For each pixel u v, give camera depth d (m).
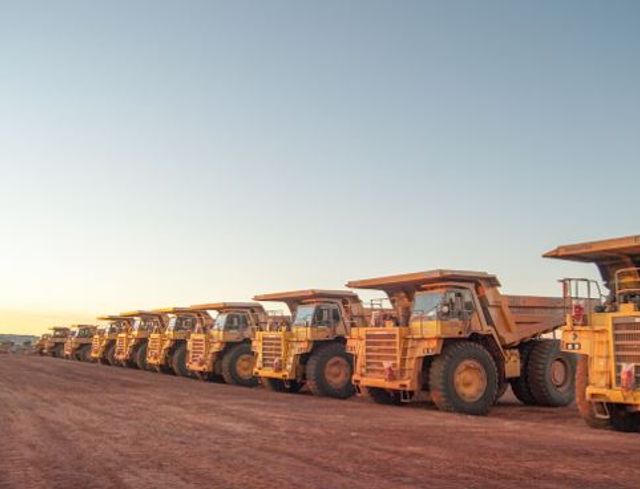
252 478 7.52
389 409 15.65
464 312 16.03
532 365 17.33
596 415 12.11
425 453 9.03
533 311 17.41
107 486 7.22
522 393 17.64
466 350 15.65
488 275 16.47
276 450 9.30
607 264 12.80
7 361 41.66
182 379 27.72
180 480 7.46
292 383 22.19
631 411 11.77
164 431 11.22
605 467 8.05
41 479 7.57
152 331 35.75
